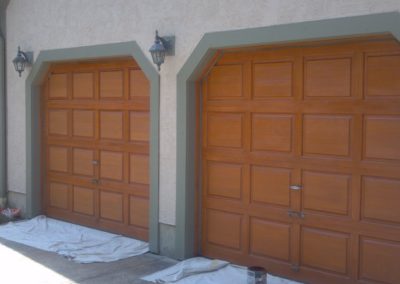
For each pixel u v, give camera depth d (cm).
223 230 618
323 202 534
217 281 563
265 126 575
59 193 832
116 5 695
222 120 612
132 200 722
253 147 587
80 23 747
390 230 491
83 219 795
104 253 667
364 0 472
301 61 544
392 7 457
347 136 515
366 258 507
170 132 639
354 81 508
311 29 506
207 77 623
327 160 530
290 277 562
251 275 518
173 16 627
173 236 643
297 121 550
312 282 545
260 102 578
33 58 827
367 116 501
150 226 666
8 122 884
